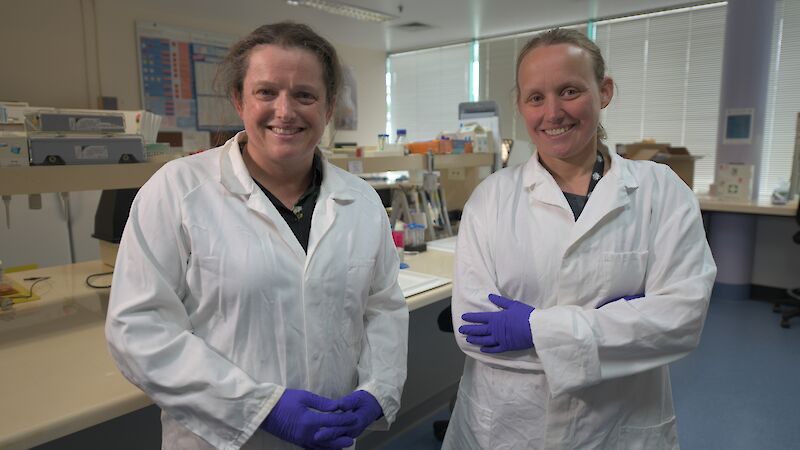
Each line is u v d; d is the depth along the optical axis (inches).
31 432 33.0
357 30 207.2
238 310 34.8
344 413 35.8
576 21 193.9
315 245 37.3
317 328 36.8
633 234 43.3
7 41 146.7
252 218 36.7
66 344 47.4
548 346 39.6
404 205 94.9
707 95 173.3
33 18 150.8
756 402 96.9
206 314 35.4
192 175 37.2
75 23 159.2
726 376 107.8
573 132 42.5
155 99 179.2
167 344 32.9
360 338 41.2
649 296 40.9
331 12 179.2
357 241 39.7
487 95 227.5
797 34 155.2
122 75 170.9
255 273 34.8
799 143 146.5
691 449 82.7
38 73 153.3
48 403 36.3
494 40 221.3
